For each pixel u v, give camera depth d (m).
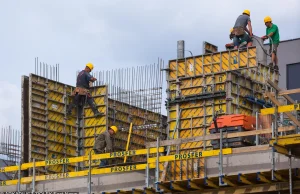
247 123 46.19
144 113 57.62
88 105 57.34
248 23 53.50
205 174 45.12
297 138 39.72
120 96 58.00
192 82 52.75
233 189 43.84
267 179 42.50
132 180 48.47
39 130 55.62
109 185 49.12
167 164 46.19
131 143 57.56
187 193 45.28
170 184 44.56
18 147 56.84
